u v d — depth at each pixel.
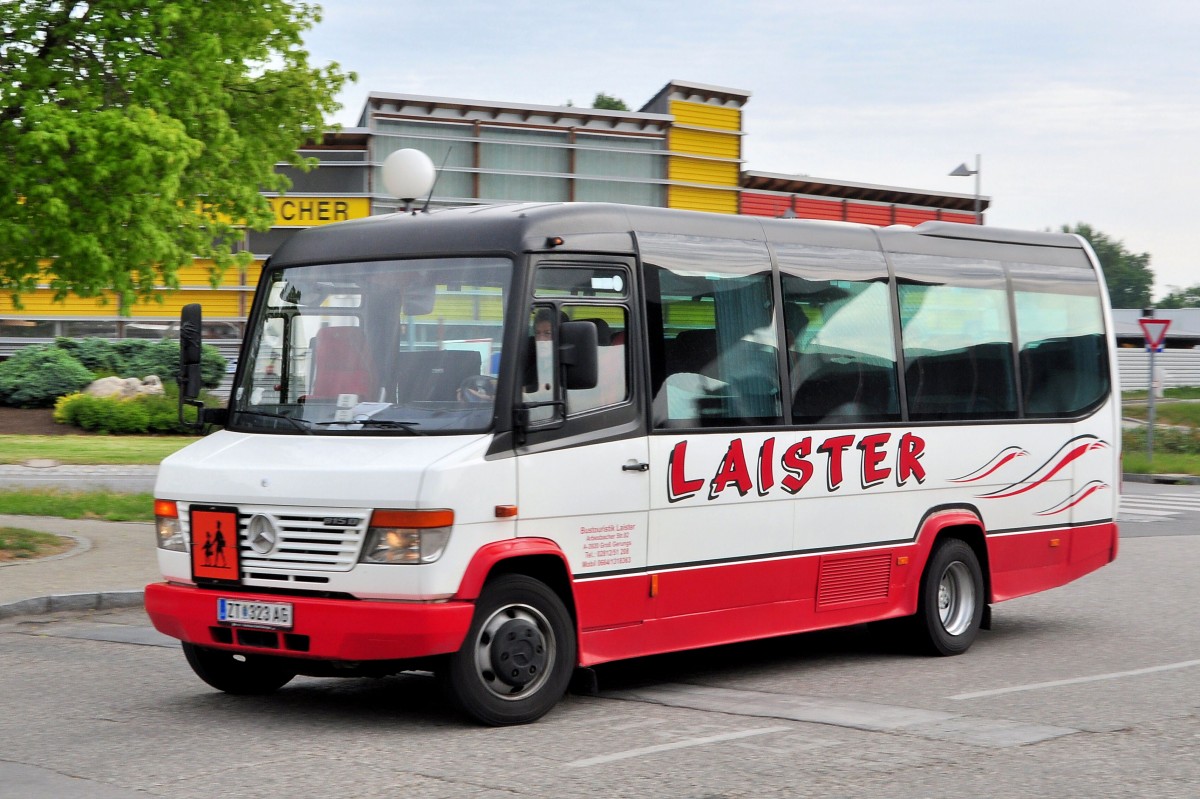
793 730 7.30
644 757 6.64
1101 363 11.79
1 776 6.27
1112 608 12.65
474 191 37.91
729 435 8.72
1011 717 7.69
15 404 34.06
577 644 7.82
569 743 6.98
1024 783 6.15
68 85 14.70
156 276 16.08
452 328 7.73
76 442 28.86
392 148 37.28
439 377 7.68
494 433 7.40
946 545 10.23
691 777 6.23
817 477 9.31
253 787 6.05
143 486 21.67
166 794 5.94
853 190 42.34
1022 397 11.02
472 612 7.15
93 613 11.76
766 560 8.96
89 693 8.43
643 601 8.19
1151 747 6.90
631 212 8.45
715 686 8.83
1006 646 10.62
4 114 14.72
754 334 9.03
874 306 9.95
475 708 7.28
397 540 7.07
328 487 7.22
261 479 7.45
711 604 8.60
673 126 39.81
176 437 31.25
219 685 8.28
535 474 7.54
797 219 9.70
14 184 14.09
